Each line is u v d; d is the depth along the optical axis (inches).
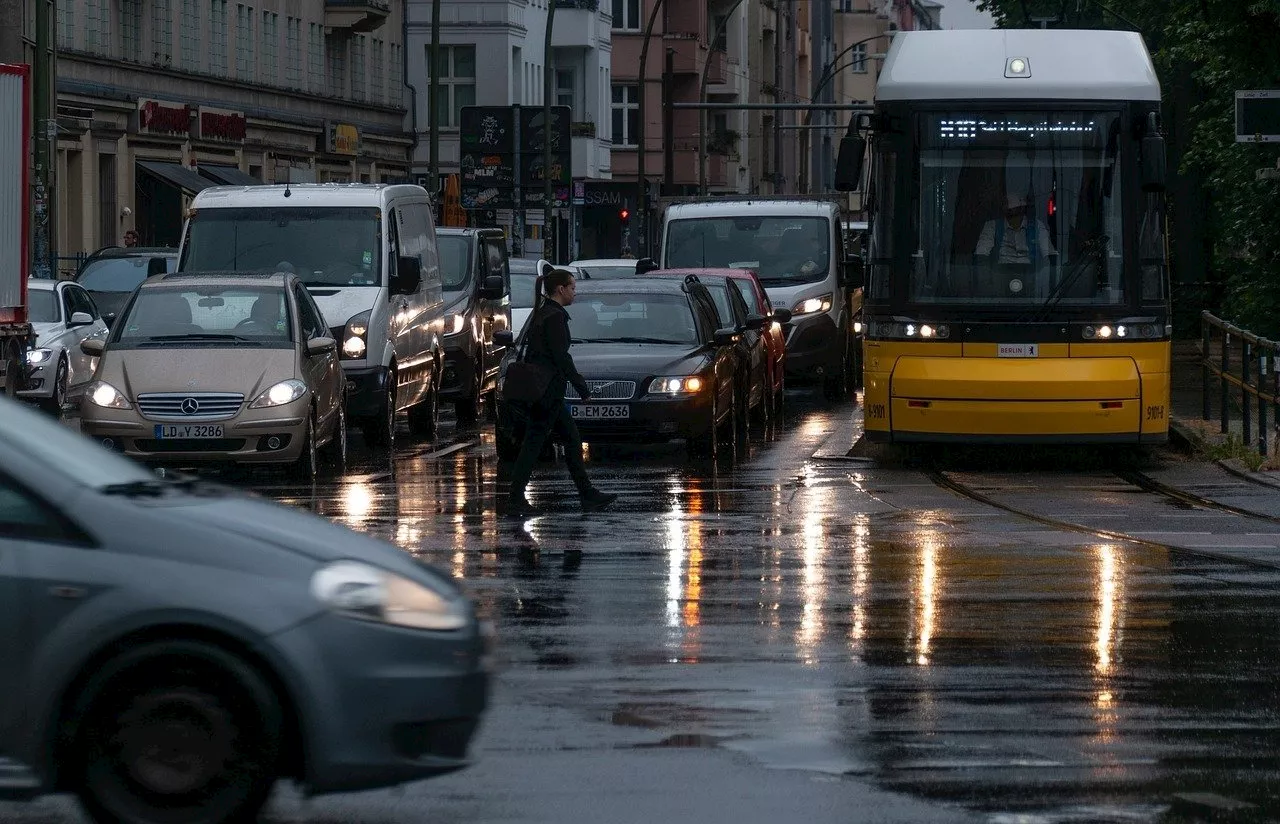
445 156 6461.6
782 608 1073.5
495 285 2596.0
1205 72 3080.7
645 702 832.3
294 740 625.6
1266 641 972.6
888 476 1838.1
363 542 655.8
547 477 1840.6
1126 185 1856.5
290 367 1804.9
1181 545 1338.6
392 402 2186.3
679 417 1930.4
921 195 1868.8
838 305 3063.5
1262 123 1861.5
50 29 2962.6
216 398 1775.3
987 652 944.3
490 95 6446.9
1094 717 802.2
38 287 2637.8
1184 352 3523.6
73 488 622.2
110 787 617.6
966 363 1849.2
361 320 2138.3
